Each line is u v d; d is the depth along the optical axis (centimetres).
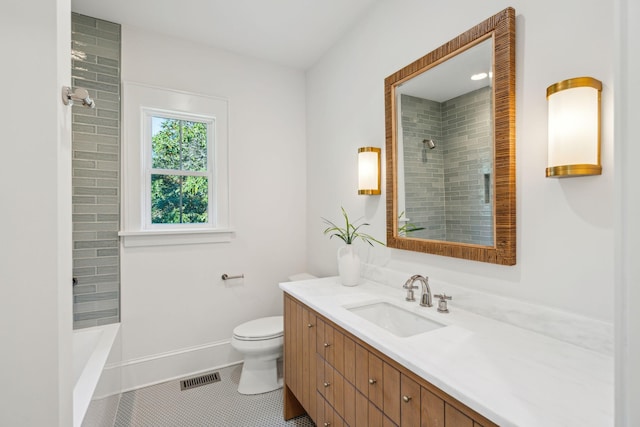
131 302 219
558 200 108
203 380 230
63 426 89
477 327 120
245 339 205
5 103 81
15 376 82
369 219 206
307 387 161
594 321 98
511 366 90
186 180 246
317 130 270
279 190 277
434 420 87
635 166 47
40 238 84
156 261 228
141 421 183
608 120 95
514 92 120
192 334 240
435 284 155
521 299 120
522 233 119
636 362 47
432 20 157
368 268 205
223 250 253
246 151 263
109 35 213
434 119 154
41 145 84
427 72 158
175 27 222
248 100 263
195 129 250
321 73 263
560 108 98
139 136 221
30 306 83
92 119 206
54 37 85
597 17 98
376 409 110
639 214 47
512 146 120
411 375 94
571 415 68
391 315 157
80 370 190
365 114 208
